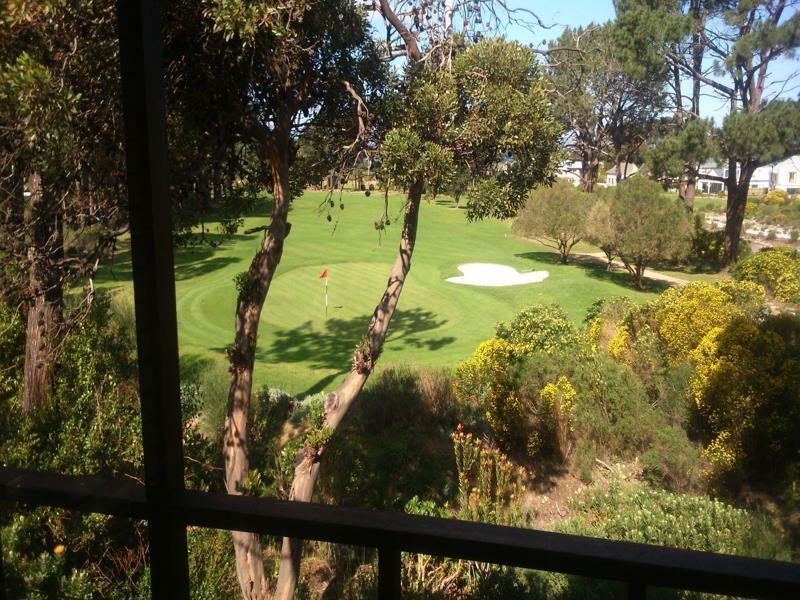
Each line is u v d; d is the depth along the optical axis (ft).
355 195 171.63
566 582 15.28
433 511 22.71
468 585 16.06
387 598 3.43
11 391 28.40
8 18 13.92
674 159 56.95
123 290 50.47
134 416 22.68
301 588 20.36
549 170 20.83
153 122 3.65
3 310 28.35
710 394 27.25
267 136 19.72
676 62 56.54
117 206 19.27
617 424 29.04
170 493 3.80
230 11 14.99
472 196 20.51
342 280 83.15
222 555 19.08
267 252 20.52
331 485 26.12
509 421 30.86
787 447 25.31
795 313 30.91
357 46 20.20
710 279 56.80
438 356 51.88
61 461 19.84
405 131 19.30
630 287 75.15
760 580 2.88
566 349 34.99
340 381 43.16
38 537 15.96
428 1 21.13
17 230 20.34
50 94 14.11
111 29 15.57
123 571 17.11
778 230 64.69
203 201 19.54
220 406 30.66
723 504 21.94
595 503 24.66
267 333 59.88
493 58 20.24
